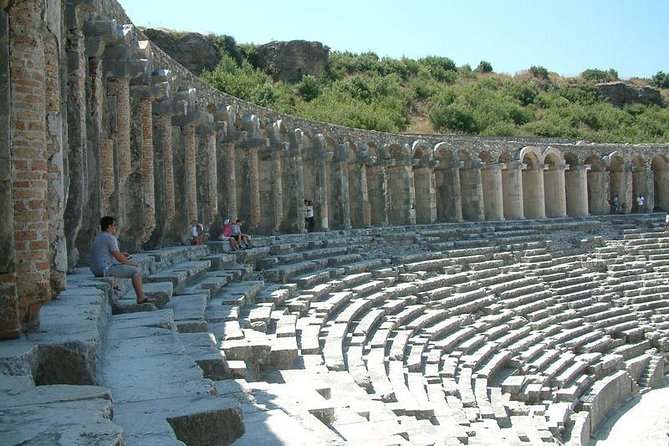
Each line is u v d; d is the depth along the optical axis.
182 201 24.80
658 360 28.75
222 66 59.97
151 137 21.02
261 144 30.67
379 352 17.62
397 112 63.16
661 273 36.91
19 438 4.93
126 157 19.28
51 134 12.24
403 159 40.97
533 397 21.12
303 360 13.91
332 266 26.73
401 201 41.00
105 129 18.92
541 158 45.72
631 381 26.59
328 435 7.53
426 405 14.70
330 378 12.93
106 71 18.83
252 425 7.21
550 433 17.81
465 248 34.97
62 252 12.09
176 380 7.86
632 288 34.72
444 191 43.84
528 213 46.59
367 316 20.58
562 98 78.38
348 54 77.12
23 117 9.88
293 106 57.72
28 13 10.02
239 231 25.33
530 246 37.59
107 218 13.77
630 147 50.38
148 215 20.89
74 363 7.99
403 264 29.39
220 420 6.71
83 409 5.69
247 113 31.00
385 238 34.47
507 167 45.06
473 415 16.62
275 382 11.88
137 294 13.14
